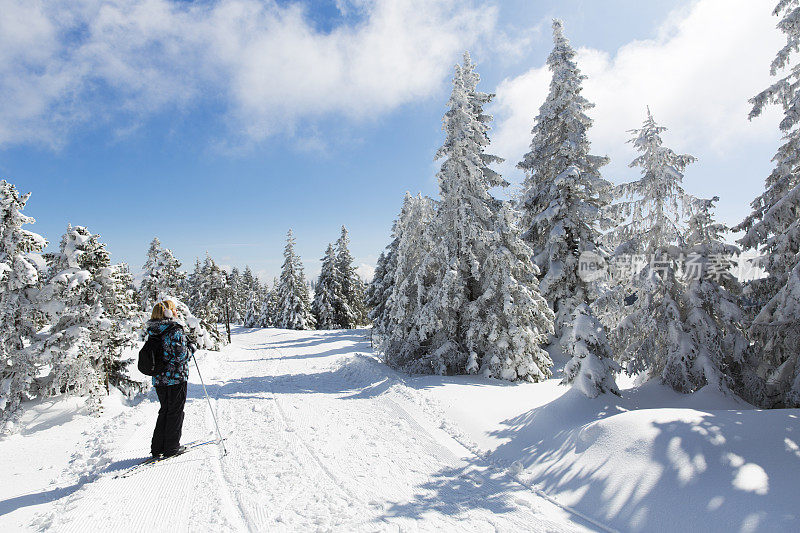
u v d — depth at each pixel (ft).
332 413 25.88
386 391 32.07
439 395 30.01
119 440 20.40
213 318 108.47
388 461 17.85
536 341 41.81
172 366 17.40
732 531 11.37
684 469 13.92
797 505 11.53
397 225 86.69
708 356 26.07
